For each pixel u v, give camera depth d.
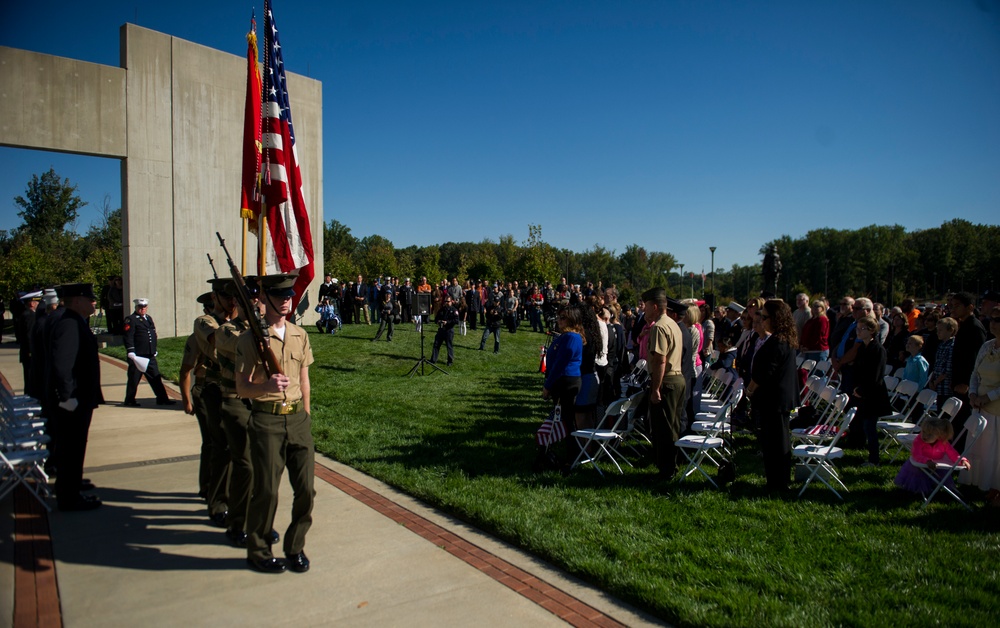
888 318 12.62
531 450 7.45
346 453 7.22
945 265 92.31
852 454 7.36
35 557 4.39
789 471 5.95
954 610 3.65
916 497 5.75
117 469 6.65
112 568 4.23
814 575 4.12
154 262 19.94
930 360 8.23
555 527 4.91
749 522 5.10
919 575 4.14
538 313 24.62
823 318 9.62
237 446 4.58
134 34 19.47
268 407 4.17
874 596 3.83
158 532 4.89
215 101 21.33
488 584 4.08
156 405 10.38
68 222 51.91
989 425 5.48
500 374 14.49
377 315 26.20
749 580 4.05
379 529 5.02
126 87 19.30
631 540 4.68
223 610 3.69
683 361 7.49
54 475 6.49
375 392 11.72
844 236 99.56
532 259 43.81
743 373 7.86
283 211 8.83
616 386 8.17
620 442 7.76
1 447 5.57
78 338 5.21
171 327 20.33
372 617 3.64
